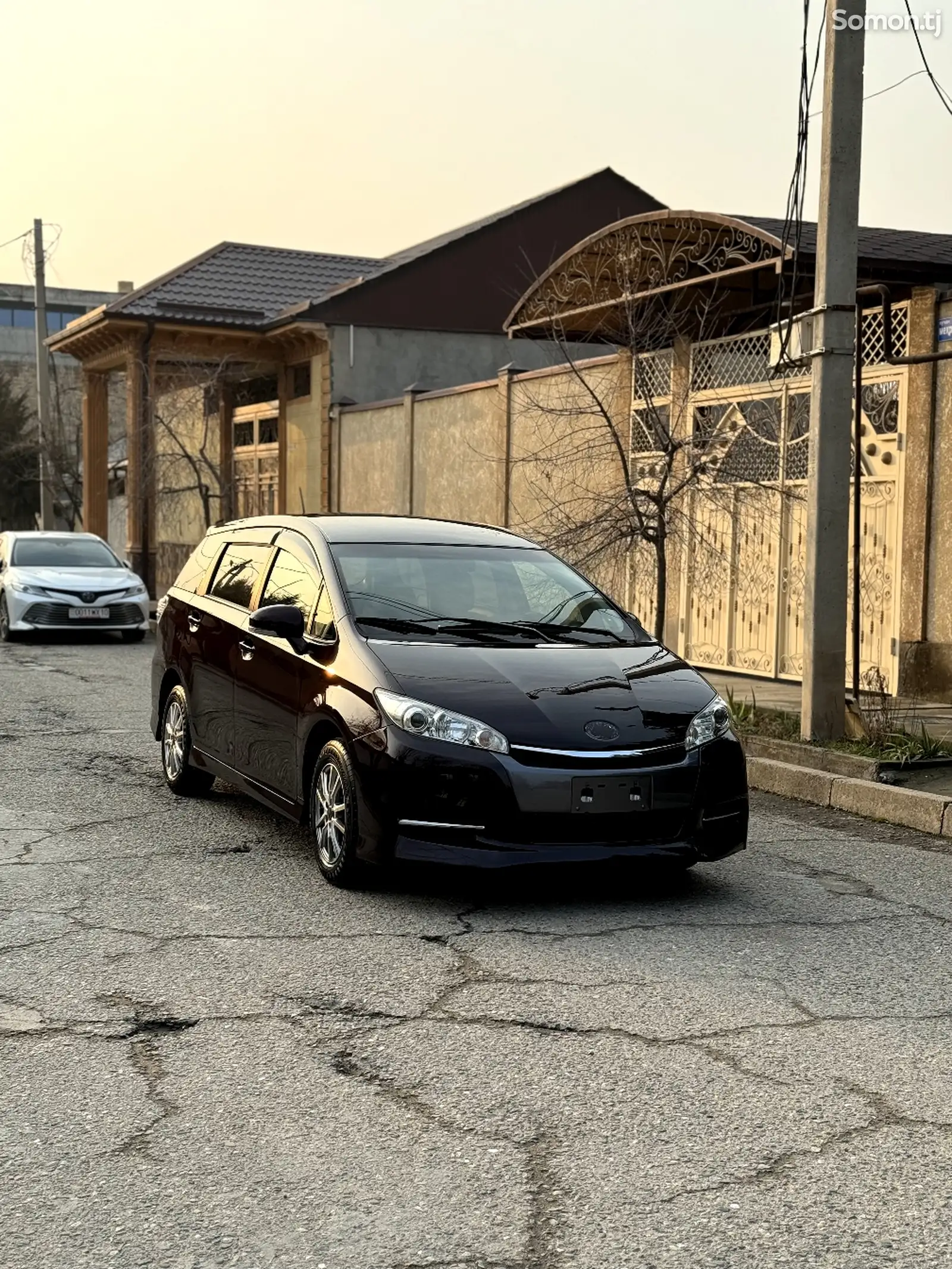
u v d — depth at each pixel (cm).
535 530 1574
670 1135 391
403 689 631
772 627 1413
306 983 519
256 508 2961
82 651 1853
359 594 718
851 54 960
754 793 935
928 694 1215
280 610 709
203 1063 442
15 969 534
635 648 719
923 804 821
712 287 1416
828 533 980
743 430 1439
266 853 726
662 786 620
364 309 2533
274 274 2922
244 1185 359
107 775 948
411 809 609
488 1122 399
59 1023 476
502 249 2633
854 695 999
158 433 3070
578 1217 343
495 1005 497
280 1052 451
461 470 2027
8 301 7375
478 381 2617
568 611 750
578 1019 485
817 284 984
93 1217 342
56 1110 404
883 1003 508
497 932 590
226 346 2695
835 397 977
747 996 512
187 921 600
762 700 1241
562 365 1734
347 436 2434
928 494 1209
